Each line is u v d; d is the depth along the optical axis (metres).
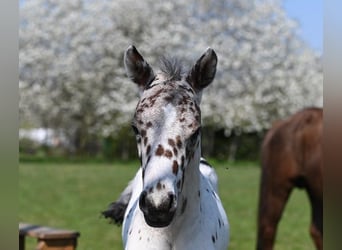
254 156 30.97
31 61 29.30
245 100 29.00
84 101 30.06
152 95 2.87
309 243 8.50
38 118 30.98
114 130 29.06
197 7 29.02
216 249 3.40
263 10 29.64
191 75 3.12
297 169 6.19
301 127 6.20
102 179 18.02
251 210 11.97
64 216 10.75
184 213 3.08
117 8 28.81
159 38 27.64
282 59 29.97
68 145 32.94
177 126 2.76
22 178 18.00
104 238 8.46
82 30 29.45
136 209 3.41
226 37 28.66
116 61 29.14
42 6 30.95
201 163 4.28
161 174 2.65
